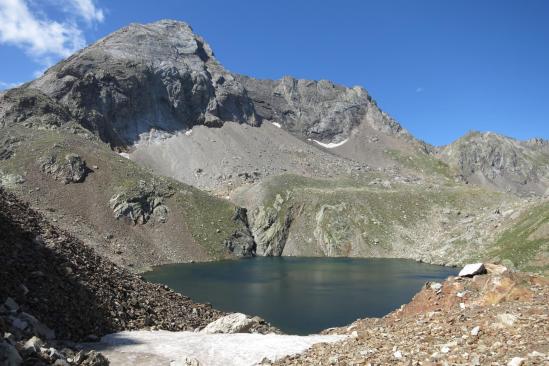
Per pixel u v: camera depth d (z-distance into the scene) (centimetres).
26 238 3441
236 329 3725
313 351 2559
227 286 9494
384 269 13088
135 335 3081
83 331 2903
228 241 16725
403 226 19138
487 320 2214
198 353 2717
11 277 2817
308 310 7069
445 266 13888
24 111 18912
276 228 19375
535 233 11756
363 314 6788
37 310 2717
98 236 13375
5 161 15288
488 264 3272
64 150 16500
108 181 16212
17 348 1825
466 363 1667
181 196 17562
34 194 14100
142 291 4144
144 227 15262
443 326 2344
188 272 11875
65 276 3278
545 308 2273
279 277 11112
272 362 2478
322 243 18850
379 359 1991
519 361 1532
